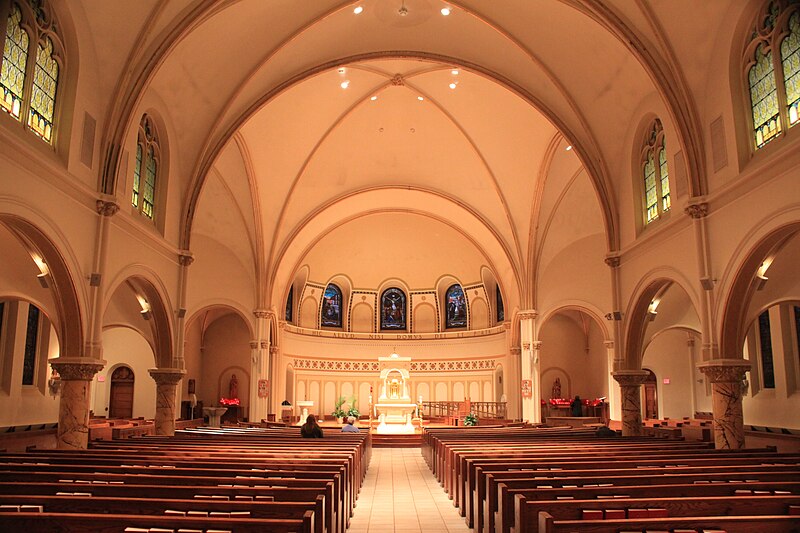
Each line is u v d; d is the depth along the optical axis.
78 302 13.04
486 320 34.88
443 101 23.80
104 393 28.50
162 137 17.36
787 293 15.46
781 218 11.27
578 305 25.80
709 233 13.77
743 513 5.82
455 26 18.88
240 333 34.12
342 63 19.98
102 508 5.78
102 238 13.68
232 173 24.23
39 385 21.02
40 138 12.02
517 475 7.92
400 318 37.44
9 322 19.39
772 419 20.86
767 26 12.34
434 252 35.91
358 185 28.30
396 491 13.14
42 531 5.00
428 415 35.56
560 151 23.53
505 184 25.95
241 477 7.70
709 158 13.83
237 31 16.41
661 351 29.33
